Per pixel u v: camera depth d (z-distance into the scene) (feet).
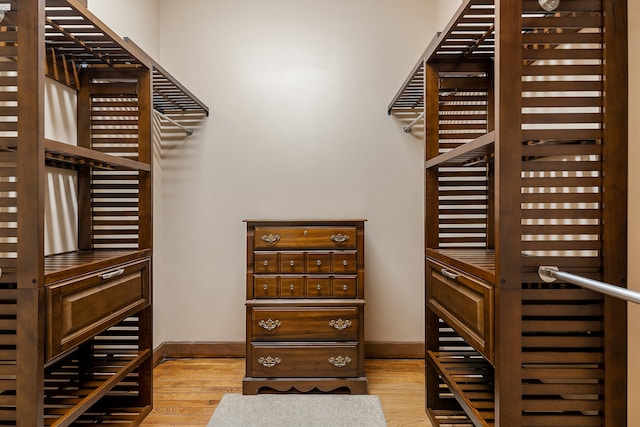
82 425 6.39
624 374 4.14
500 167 4.09
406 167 9.78
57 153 4.78
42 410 4.18
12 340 4.16
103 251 7.00
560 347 4.24
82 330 4.83
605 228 4.13
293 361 7.84
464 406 5.32
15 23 4.09
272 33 9.77
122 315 5.79
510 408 4.10
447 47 6.52
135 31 8.54
